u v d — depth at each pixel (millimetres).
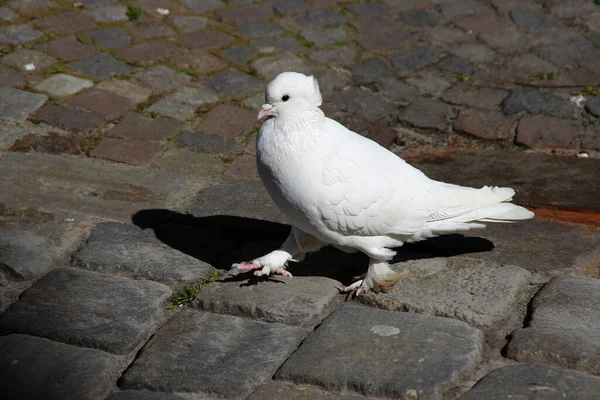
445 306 4020
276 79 3807
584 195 5445
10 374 3564
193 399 3443
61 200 5203
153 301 4137
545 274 4348
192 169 5789
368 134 6395
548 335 3717
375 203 3932
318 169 3803
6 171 5504
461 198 4246
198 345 3789
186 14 8211
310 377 3506
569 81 7059
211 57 7449
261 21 8156
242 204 5281
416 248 4695
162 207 5227
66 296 4160
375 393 3422
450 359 3588
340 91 7004
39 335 3857
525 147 6168
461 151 6164
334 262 4582
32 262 4453
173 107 6629
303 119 3803
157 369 3605
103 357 3719
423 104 6812
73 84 6832
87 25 7820
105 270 4445
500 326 3908
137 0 8391
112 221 4980
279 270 4195
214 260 4602
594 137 6219
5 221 4875
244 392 3465
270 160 3867
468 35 7949
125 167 5750
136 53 7414
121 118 6414
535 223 5012
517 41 7805
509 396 3355
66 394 3457
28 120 6262
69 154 5871
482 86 7062
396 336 3779
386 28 8094
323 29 8055
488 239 4762
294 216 4004
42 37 7531
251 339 3850
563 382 3430
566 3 8508
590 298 4035
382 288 4148
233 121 6477
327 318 3971
